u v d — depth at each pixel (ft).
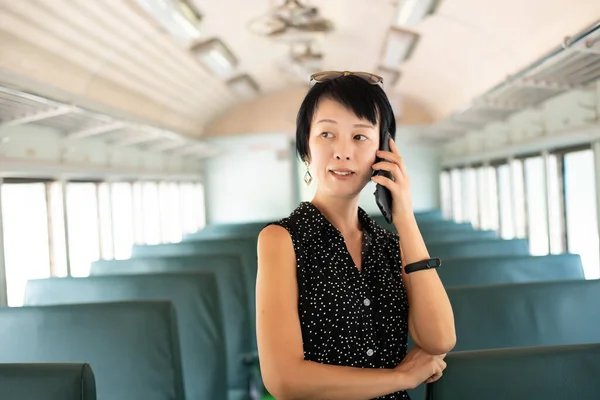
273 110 43.01
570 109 19.72
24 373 5.48
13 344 8.95
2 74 14.43
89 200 22.06
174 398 8.87
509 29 19.57
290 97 42.86
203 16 20.54
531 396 5.07
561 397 5.08
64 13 16.33
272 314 3.92
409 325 4.43
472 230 18.89
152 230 30.45
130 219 26.81
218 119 43.45
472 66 25.50
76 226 20.44
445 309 4.25
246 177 43.75
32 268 17.30
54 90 17.72
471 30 21.21
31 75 17.62
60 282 12.00
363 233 4.42
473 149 33.68
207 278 11.52
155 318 8.81
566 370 5.11
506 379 5.06
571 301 8.82
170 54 24.04
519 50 20.61
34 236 17.63
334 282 4.06
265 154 43.50
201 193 43.21
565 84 18.04
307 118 4.23
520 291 8.80
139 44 21.29
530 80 17.98
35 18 15.62
